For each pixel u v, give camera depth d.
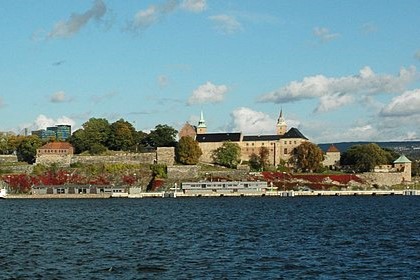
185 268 78.94
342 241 106.81
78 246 100.81
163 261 84.31
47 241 108.50
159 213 190.00
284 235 117.50
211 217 170.00
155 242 106.06
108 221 156.75
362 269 78.19
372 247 98.38
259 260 85.00
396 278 72.50
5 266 80.56
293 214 181.12
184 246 100.12
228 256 88.75
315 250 94.94
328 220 156.25
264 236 115.62
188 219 162.62
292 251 93.81
